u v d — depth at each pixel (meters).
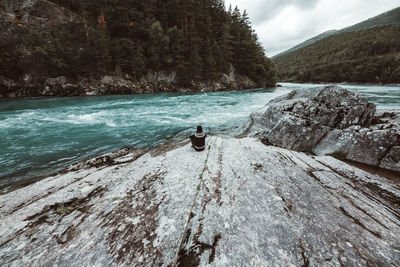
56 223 2.48
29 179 5.02
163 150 6.55
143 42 36.19
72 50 29.55
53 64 28.16
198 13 40.66
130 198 2.97
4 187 4.59
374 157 5.06
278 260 1.76
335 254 1.83
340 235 2.10
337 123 6.89
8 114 14.20
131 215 2.53
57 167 5.76
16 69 28.19
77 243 2.09
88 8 37.97
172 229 2.22
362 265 1.71
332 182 3.53
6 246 2.10
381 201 3.19
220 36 47.19
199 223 2.28
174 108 16.59
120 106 17.95
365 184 3.81
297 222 2.29
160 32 35.06
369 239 2.07
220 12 49.31
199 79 38.84
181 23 40.25
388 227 2.34
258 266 1.69
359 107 6.84
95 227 2.34
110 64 31.64
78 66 29.70
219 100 21.88
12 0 31.39
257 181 3.29
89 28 33.25
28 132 9.50
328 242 1.98
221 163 4.04
